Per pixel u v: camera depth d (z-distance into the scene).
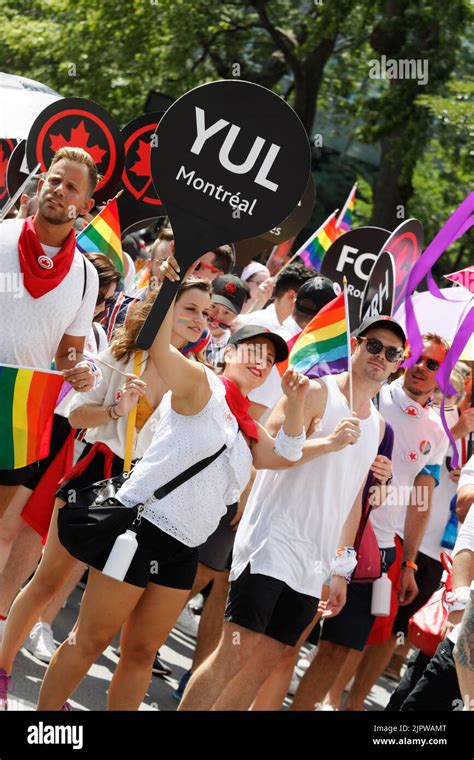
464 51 21.47
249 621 5.36
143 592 4.94
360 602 6.34
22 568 6.04
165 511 4.86
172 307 4.70
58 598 6.49
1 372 4.96
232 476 4.98
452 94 20.30
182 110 4.54
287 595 5.45
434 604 5.73
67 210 4.93
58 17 23.16
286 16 23.44
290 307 7.62
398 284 7.70
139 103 22.59
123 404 5.24
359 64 25.02
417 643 5.65
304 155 4.58
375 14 21.03
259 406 6.58
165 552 4.88
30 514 5.80
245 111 4.57
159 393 5.50
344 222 10.94
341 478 5.53
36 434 5.08
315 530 5.50
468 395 7.79
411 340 7.12
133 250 9.71
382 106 20.06
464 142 20.11
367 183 29.23
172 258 4.57
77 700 6.10
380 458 6.02
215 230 4.57
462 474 5.67
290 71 24.73
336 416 5.62
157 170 4.55
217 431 4.92
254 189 4.59
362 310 6.99
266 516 5.51
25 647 6.57
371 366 5.70
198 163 4.56
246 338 5.12
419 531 7.19
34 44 22.56
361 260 8.24
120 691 5.02
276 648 5.46
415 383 7.08
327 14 20.62
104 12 22.38
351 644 6.30
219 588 6.71
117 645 7.51
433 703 4.98
